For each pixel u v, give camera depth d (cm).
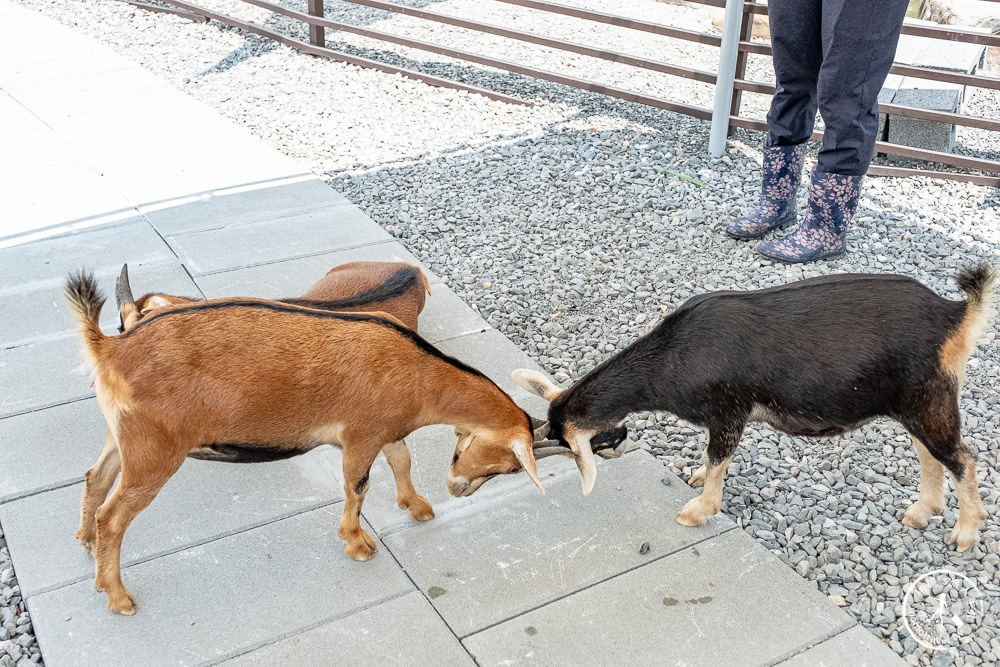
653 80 427
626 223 297
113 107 384
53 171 323
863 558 170
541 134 363
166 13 526
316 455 194
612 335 237
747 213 297
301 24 509
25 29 491
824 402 158
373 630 152
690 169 333
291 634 151
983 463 193
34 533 169
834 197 263
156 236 280
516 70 388
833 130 253
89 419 199
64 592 157
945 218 298
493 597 159
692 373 160
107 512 146
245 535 171
